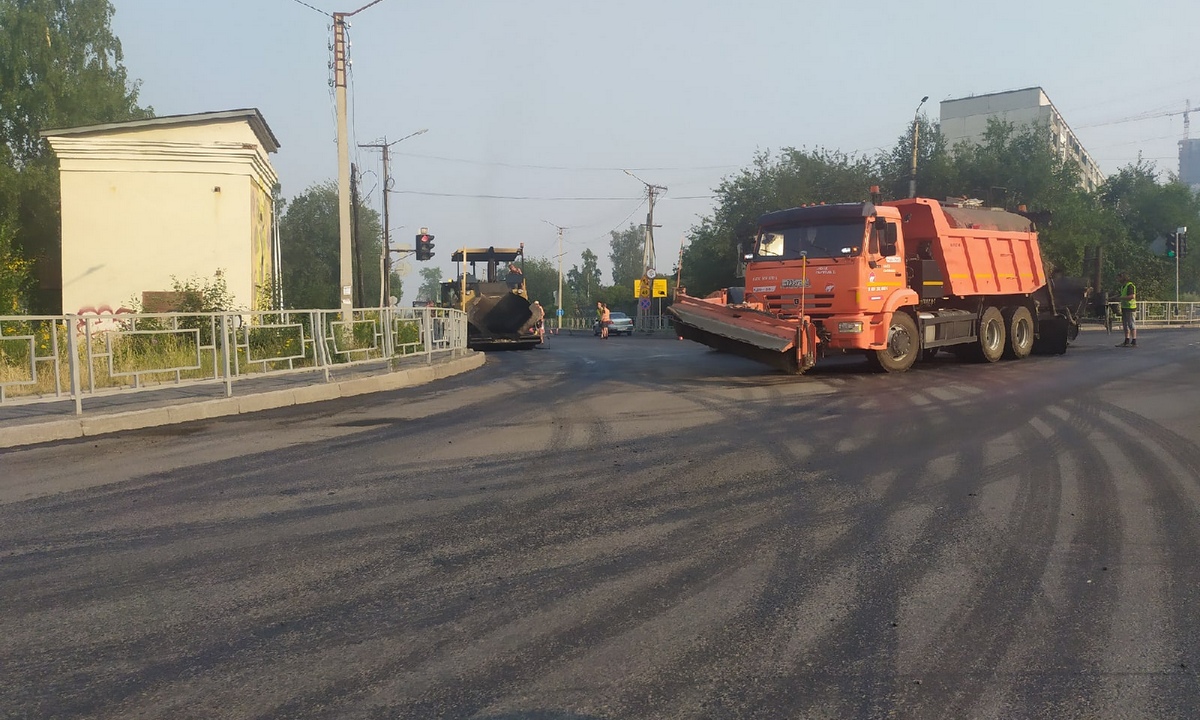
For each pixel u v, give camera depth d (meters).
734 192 50.38
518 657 4.02
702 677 3.81
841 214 15.88
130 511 6.76
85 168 23.14
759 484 7.39
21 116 37.50
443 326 20.67
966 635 4.24
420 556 5.52
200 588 4.98
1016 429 9.98
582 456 8.68
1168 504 6.64
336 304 42.50
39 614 4.61
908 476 7.65
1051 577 5.06
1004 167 47.94
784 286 16.22
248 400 12.74
